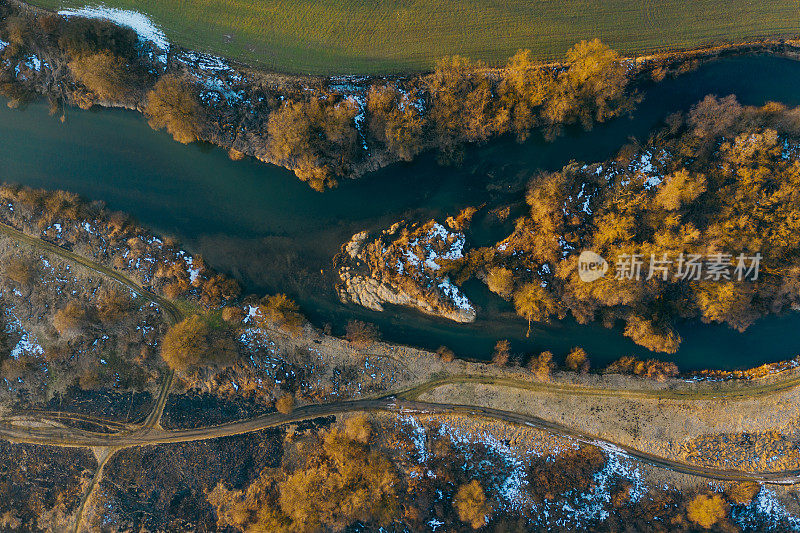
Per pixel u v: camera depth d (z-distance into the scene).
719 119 44.66
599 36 47.34
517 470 50.16
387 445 50.19
